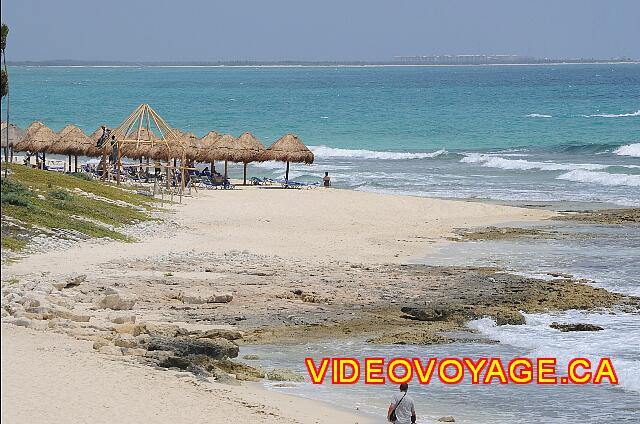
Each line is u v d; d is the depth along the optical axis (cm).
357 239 4900
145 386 2259
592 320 3300
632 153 9525
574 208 6234
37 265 3734
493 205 6197
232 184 7306
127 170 7562
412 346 2973
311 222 5444
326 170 8675
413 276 3950
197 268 3903
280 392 2461
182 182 6400
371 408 2364
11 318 2759
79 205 4941
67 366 2352
